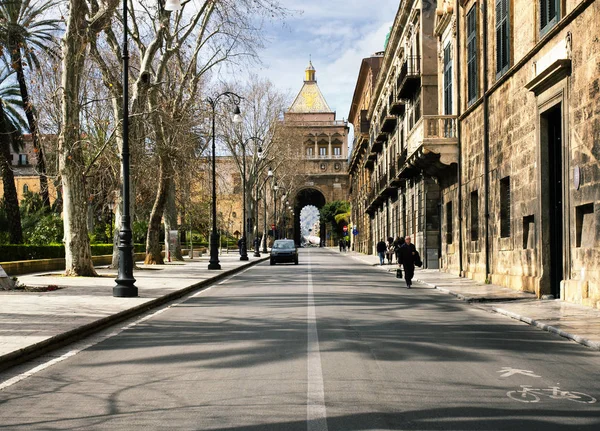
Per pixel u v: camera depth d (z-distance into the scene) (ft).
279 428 17.39
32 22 114.52
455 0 92.07
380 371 24.93
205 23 107.24
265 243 241.76
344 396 20.94
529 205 62.08
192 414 18.93
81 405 20.22
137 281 76.84
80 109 81.00
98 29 79.87
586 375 24.73
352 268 127.95
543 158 58.29
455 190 95.96
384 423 17.84
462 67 89.97
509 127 68.69
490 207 76.43
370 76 238.07
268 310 47.73
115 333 36.42
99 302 49.70
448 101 100.73
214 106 117.70
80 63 78.54
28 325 35.68
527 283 62.28
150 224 127.44
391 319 42.01
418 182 123.24
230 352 29.35
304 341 32.27
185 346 31.32
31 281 74.02
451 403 20.12
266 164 229.25
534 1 61.31
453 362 26.99
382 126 167.84
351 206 344.90
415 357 27.99
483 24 77.87
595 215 46.93
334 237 458.50
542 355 29.04
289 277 94.99
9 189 112.16
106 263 138.21
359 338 33.37
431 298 59.21
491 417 18.53
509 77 68.49
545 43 57.52
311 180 435.12
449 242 102.47
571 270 52.39
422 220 118.52
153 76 108.06
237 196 290.76
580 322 39.11
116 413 19.20
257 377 23.91
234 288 72.18
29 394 21.81
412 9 124.67
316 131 443.32
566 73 51.96
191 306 51.72
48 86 91.15
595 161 46.73
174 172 120.57
